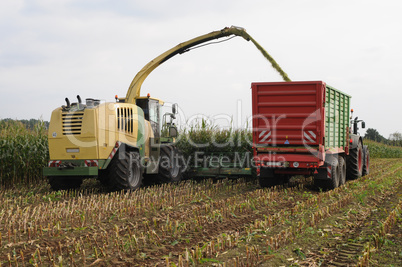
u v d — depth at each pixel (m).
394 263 4.62
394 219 6.54
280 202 8.41
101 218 6.67
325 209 7.14
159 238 5.55
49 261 4.60
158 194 9.34
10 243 5.15
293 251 5.00
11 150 11.41
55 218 6.52
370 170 17.75
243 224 6.43
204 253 4.73
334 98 10.68
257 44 12.59
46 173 9.38
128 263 4.55
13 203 8.27
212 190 9.99
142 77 12.07
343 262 4.67
